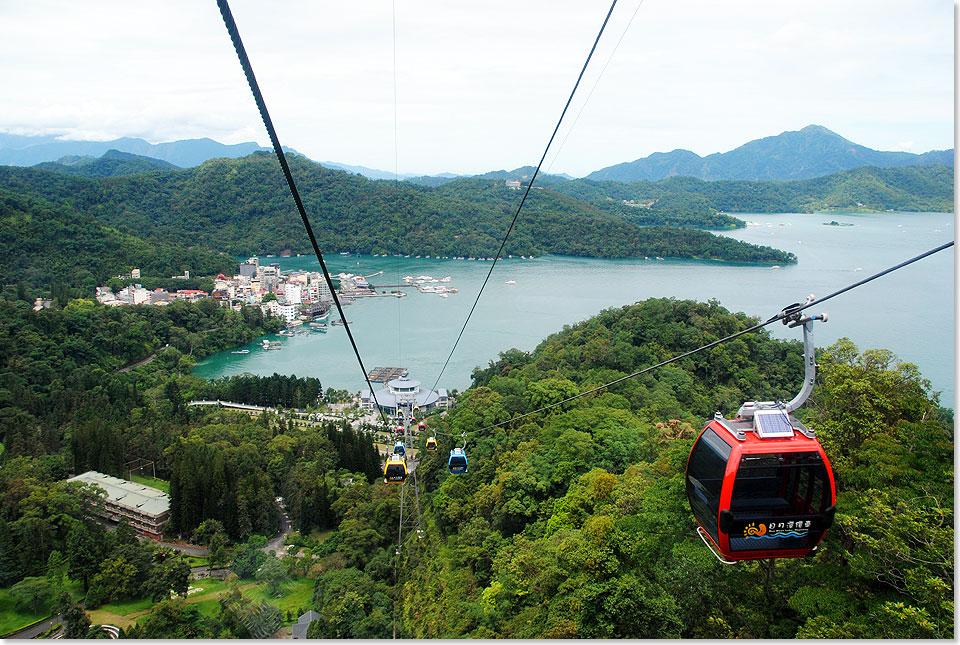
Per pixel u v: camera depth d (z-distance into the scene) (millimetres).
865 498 23625
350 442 88625
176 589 60156
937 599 19594
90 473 85312
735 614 27156
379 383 133875
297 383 129125
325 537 71125
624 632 28375
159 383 141000
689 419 66375
